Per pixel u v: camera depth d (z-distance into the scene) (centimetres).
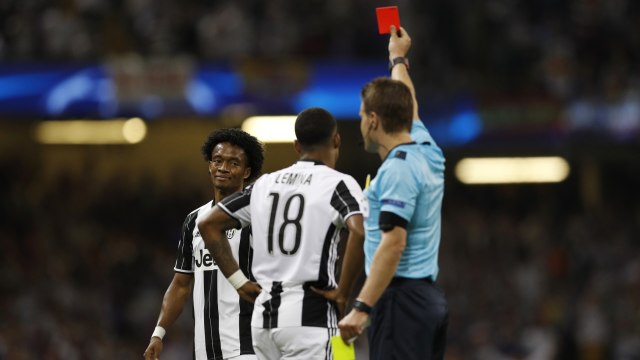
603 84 7106
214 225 2050
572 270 7044
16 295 6191
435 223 2034
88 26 6819
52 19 6775
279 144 7706
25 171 7562
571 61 7256
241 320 2316
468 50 7250
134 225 7338
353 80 6700
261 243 2025
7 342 5553
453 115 6894
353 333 1891
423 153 2008
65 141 7662
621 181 7994
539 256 7181
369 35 6975
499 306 6625
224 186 2345
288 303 1989
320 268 1994
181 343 5847
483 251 7250
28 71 6400
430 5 7238
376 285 1902
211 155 2389
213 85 6531
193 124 7756
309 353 1980
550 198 7969
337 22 6988
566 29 7544
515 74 7200
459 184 7988
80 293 6359
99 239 6956
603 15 7638
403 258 2016
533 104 6988
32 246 6706
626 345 6375
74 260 6675
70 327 5978
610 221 7631
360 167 7831
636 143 7075
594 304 6512
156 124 7725
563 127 6969
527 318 6444
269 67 6594
